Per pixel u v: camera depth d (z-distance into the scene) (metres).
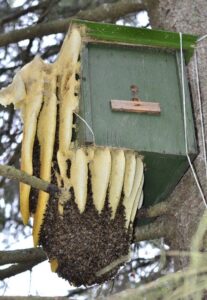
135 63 4.33
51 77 4.21
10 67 6.34
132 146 4.07
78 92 4.14
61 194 3.98
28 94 4.18
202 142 4.36
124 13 5.43
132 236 4.32
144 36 4.34
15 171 3.78
